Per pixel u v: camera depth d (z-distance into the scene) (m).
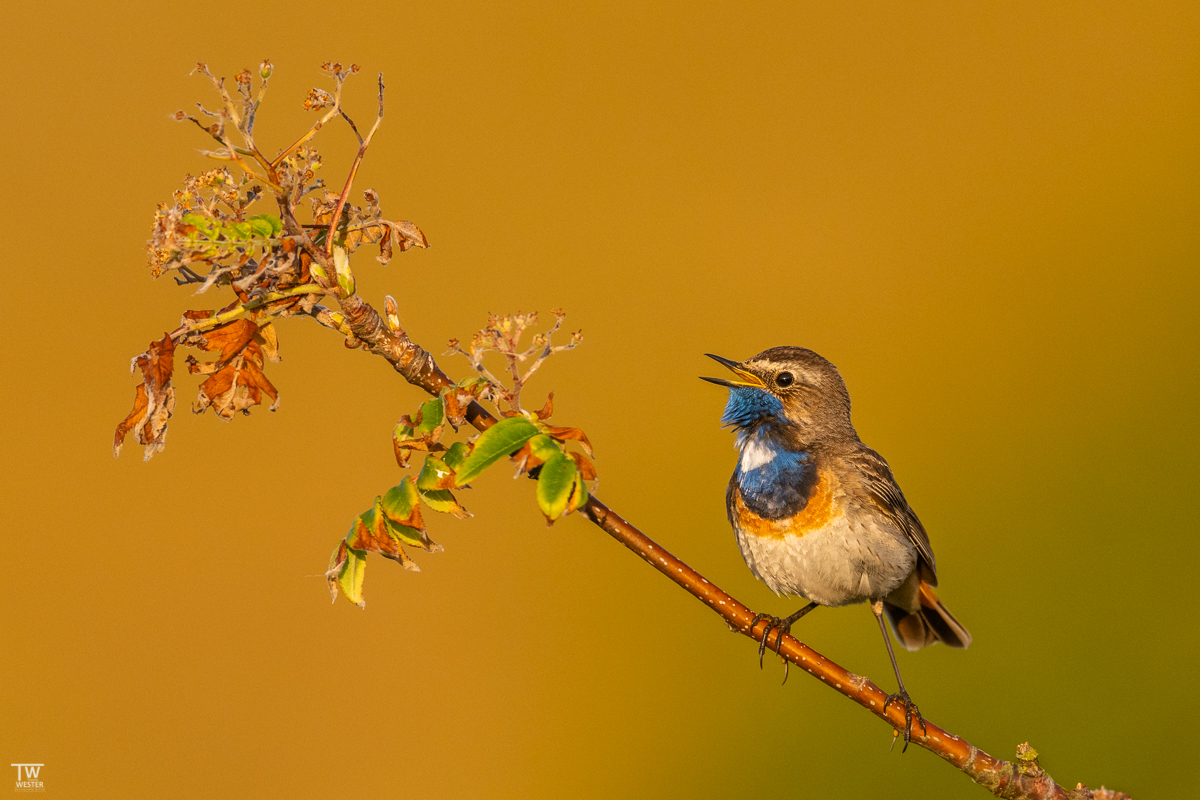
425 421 5.51
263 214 5.50
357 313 5.52
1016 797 5.56
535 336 5.51
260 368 5.51
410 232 5.52
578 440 5.50
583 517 5.54
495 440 5.50
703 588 5.54
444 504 5.51
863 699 5.57
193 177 5.50
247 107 5.50
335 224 5.51
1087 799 5.56
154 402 5.50
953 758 5.56
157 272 5.50
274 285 5.51
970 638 5.64
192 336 5.51
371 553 5.52
